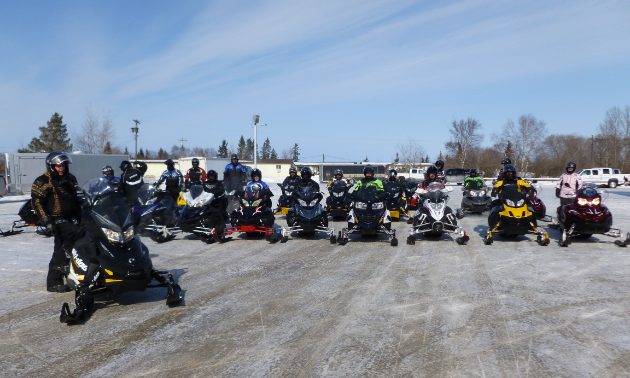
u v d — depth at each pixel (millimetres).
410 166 69062
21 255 8594
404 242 9977
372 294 5746
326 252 8812
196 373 3520
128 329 4547
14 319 4891
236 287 6168
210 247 9500
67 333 4453
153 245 9773
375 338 4234
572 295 5613
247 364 3680
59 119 61531
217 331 4465
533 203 11609
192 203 9906
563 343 4062
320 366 3629
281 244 9820
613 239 10023
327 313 5000
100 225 4914
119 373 3531
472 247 9195
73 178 6082
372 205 9508
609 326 4492
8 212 17156
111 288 4898
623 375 3414
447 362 3684
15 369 3623
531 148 65500
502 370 3521
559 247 9094
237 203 13195
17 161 26578
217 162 47125
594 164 68188
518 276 6645
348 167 50312
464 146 69438
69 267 5211
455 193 28453
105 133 47844
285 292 5891
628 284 6137
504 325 4551
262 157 135500
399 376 3438
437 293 5758
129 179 6648
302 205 10383
